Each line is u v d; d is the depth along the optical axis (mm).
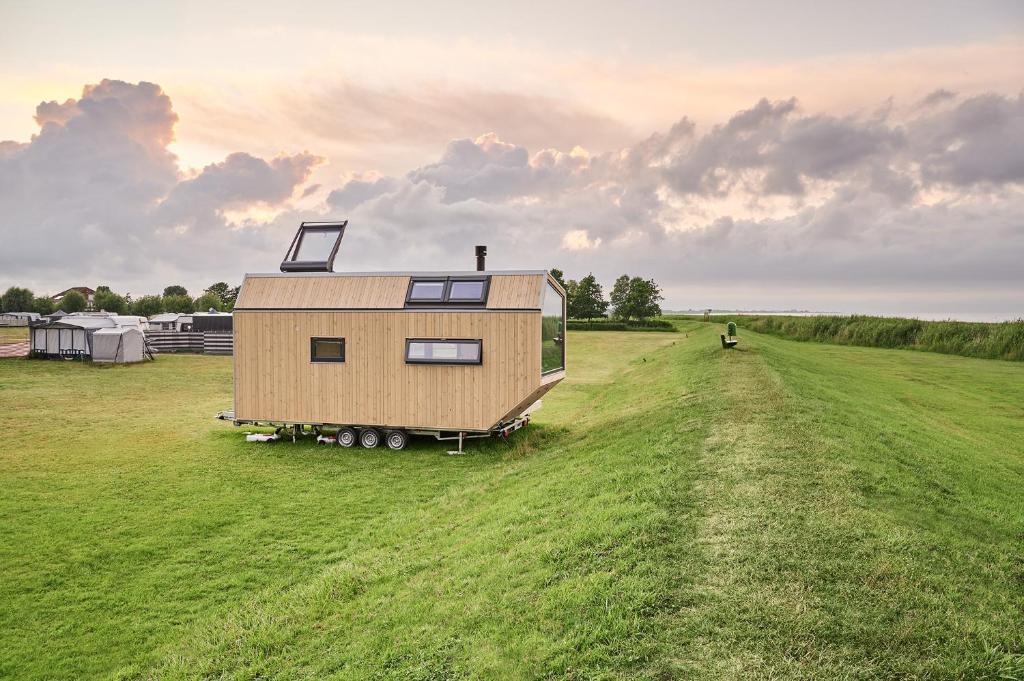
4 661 6715
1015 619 5680
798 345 43094
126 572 8883
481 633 6074
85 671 6551
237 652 6590
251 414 17125
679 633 5543
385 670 5773
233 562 9180
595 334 64500
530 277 15617
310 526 10633
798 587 6133
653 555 6945
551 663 5348
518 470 13188
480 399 15609
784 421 12742
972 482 10289
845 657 5125
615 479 10133
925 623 5520
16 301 115500
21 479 13438
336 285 16797
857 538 7102
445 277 16156
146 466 14570
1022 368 31219
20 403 23578
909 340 42188
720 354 25312
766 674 4957
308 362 16703
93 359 37156
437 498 11992
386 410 16203
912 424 15242
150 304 109312
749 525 7527
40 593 8258
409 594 7340
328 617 7145
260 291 17188
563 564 7137
